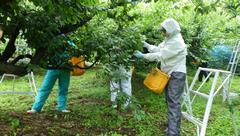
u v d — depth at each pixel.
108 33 4.31
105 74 4.17
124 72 4.41
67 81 5.07
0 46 4.51
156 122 4.85
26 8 4.11
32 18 3.90
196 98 6.61
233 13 8.09
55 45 3.99
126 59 4.17
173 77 3.94
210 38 7.91
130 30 4.29
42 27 3.93
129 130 4.41
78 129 4.34
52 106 5.53
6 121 4.41
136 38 4.21
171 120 3.90
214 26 7.88
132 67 4.59
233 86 8.70
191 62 7.79
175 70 3.93
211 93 3.71
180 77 3.93
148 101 6.07
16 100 6.18
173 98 3.93
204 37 7.54
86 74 9.34
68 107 5.50
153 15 5.58
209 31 7.78
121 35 4.30
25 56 4.03
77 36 4.35
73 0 3.65
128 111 5.25
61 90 5.09
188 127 4.68
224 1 3.58
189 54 7.50
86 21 4.39
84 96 6.52
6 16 3.72
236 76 10.52
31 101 6.07
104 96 6.42
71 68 4.55
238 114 5.53
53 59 4.32
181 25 6.91
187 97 4.23
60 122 4.59
